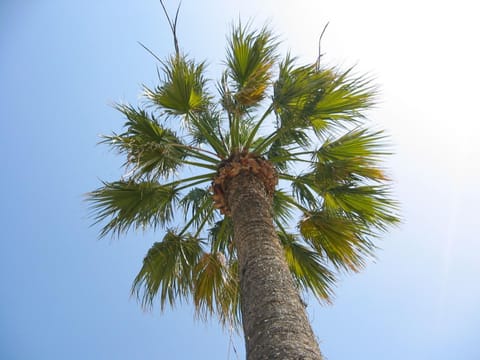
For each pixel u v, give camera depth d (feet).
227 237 22.39
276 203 23.57
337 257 21.31
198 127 21.42
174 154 20.77
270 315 12.01
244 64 20.86
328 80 18.83
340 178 20.44
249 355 11.42
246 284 13.76
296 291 13.58
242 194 17.67
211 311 20.77
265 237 15.46
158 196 21.65
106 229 21.49
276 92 19.36
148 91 21.35
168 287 20.72
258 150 20.54
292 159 21.57
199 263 20.99
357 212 21.35
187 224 21.74
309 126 20.56
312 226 21.39
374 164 20.56
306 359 10.45
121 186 20.83
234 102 20.29
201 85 22.30
